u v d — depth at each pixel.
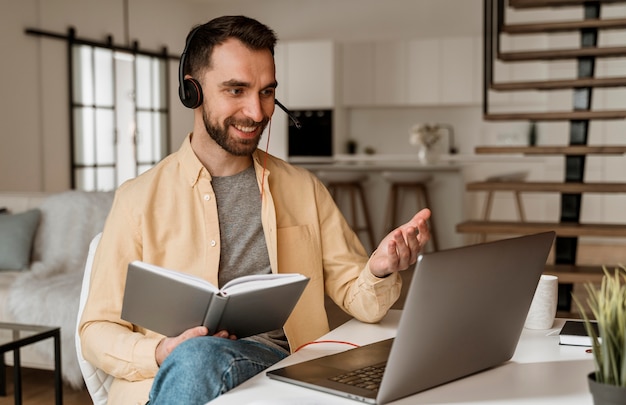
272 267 1.66
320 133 9.56
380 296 1.57
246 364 1.26
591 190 4.77
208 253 1.61
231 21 1.52
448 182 7.08
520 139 9.29
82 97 7.77
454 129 9.62
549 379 1.19
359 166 7.24
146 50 8.98
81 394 3.49
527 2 5.71
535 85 5.47
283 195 1.75
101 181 8.08
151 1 9.09
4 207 4.49
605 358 0.95
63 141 7.50
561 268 4.71
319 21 10.01
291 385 1.15
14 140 6.86
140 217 1.60
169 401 1.22
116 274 1.57
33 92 7.09
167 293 1.27
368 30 9.85
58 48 7.43
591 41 5.70
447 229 7.11
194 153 1.65
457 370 1.17
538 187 4.87
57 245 4.20
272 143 9.71
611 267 4.72
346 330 1.57
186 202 1.63
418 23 9.66
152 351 1.38
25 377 3.76
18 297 3.44
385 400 1.06
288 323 1.68
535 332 1.54
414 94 9.45
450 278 1.07
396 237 1.40
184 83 1.57
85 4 7.82
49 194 4.52
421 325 1.05
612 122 8.41
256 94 1.52
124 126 8.58
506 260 1.18
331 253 1.77
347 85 9.70
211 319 1.29
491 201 8.23
